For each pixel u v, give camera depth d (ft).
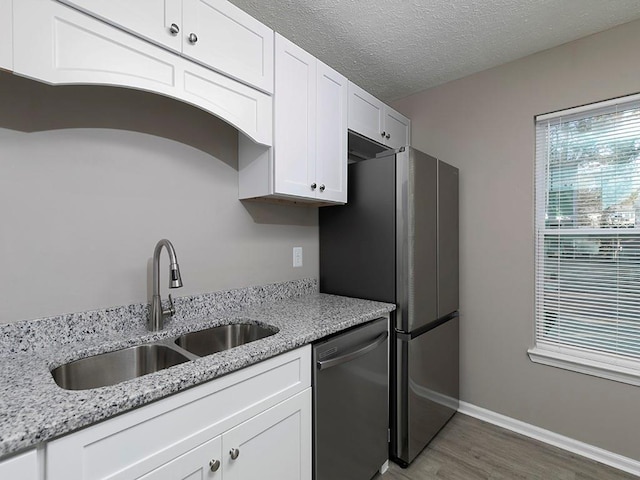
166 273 4.88
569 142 6.53
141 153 4.62
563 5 5.32
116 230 4.38
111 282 4.34
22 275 3.64
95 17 3.27
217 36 4.26
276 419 3.87
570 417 6.36
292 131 5.33
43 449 2.25
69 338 3.92
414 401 6.07
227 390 3.36
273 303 6.28
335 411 4.72
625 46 5.82
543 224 6.83
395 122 8.01
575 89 6.31
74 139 4.01
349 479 5.00
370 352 5.45
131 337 4.15
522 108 6.93
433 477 5.66
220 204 5.60
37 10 2.93
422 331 6.40
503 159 7.18
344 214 6.93
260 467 3.69
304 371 4.26
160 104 4.83
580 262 6.40
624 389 5.83
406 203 5.95
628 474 5.68
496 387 7.27
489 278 7.36
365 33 6.03
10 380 2.90
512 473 5.72
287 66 5.22
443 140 8.09
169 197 4.93
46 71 2.98
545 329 6.82
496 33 6.06
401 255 6.02
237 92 4.56
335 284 7.11
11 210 3.57
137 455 2.68
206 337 4.89
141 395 2.64
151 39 3.63
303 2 5.19
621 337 5.98
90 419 2.37
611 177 6.08
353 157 8.30
